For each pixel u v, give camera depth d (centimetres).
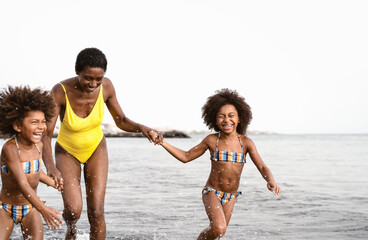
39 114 420
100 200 494
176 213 714
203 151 557
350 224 629
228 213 537
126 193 922
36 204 402
